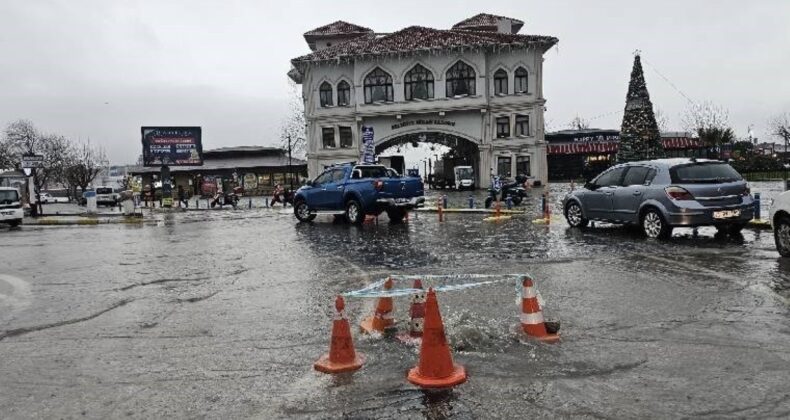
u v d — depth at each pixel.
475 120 49.69
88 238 19.53
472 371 5.04
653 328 6.18
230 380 5.15
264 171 69.81
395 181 20.19
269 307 7.90
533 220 19.00
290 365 5.47
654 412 4.20
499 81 49.44
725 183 12.53
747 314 6.57
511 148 49.31
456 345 5.63
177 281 10.27
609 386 4.67
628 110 38.06
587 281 8.72
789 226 9.84
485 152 49.53
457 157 59.28
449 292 8.11
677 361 5.18
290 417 4.35
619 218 14.15
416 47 48.78
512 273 9.62
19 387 5.18
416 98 49.72
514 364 5.19
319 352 5.82
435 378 4.80
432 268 10.52
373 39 52.81
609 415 4.18
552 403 4.39
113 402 4.78
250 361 5.64
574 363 5.19
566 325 6.39
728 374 4.84
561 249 12.16
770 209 10.30
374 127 50.91
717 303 7.09
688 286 8.08
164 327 7.08
